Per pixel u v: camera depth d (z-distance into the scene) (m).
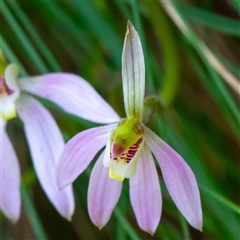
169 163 0.19
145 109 0.19
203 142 0.23
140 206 0.19
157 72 0.23
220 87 0.21
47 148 0.20
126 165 0.19
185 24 0.21
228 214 0.22
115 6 0.23
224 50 0.23
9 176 0.20
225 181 0.23
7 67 0.20
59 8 0.23
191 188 0.18
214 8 0.23
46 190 0.20
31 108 0.21
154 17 0.22
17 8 0.22
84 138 0.19
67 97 0.20
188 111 0.23
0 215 0.22
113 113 0.19
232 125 0.22
